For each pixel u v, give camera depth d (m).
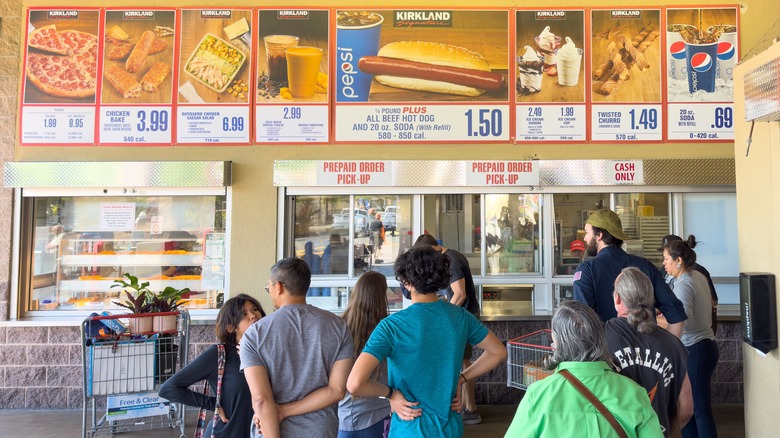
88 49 5.89
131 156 5.85
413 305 2.48
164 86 5.86
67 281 5.93
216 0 5.91
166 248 5.95
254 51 5.88
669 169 5.70
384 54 5.84
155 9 5.90
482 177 5.74
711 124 5.77
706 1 5.82
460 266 4.95
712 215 5.86
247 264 5.83
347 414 2.98
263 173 5.85
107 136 5.84
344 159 5.81
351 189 5.88
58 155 5.85
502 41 5.84
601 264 3.56
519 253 5.95
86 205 5.97
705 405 3.89
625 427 1.89
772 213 3.61
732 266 5.82
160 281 5.93
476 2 5.87
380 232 5.95
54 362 5.65
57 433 4.98
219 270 5.93
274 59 5.87
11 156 5.84
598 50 5.83
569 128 5.80
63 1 5.91
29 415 5.46
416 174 5.76
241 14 5.89
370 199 5.97
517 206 5.95
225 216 5.91
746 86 3.61
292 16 5.88
